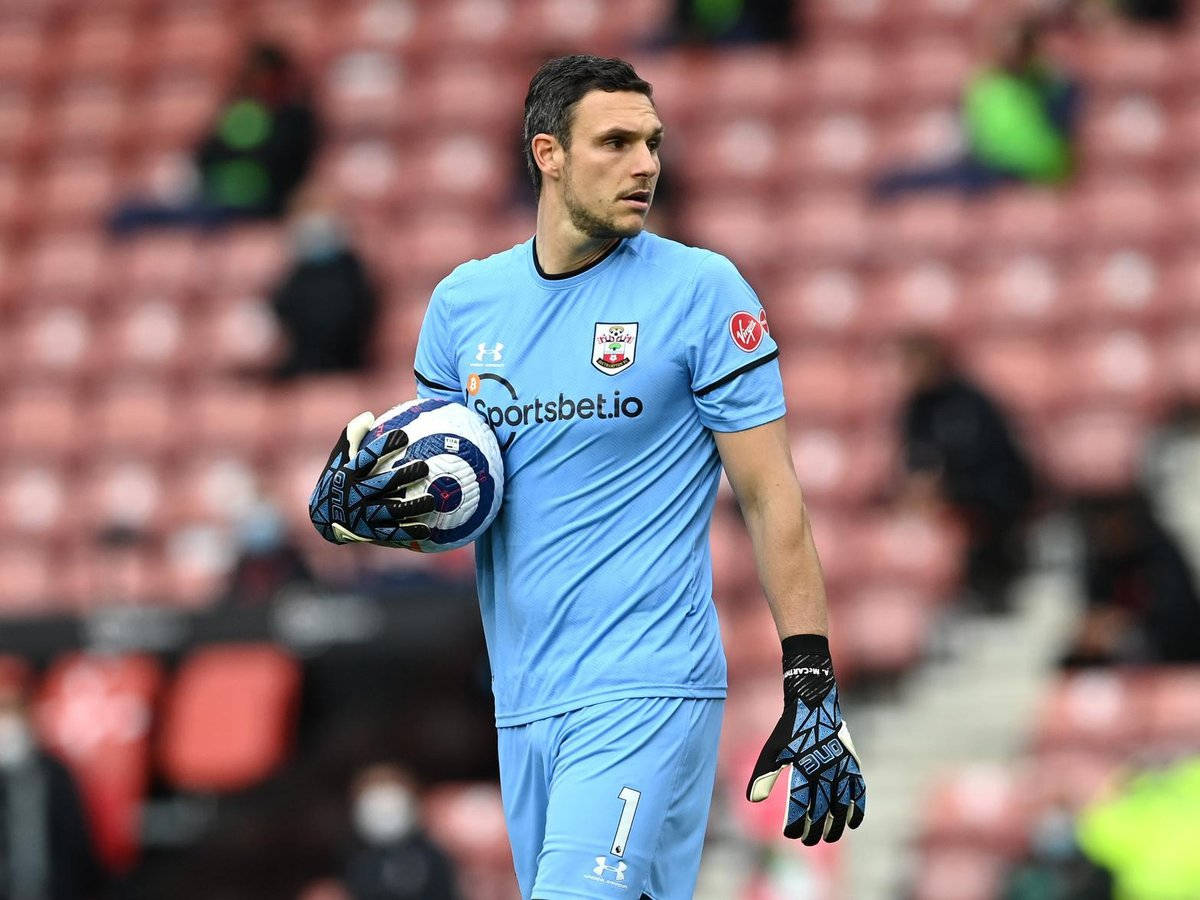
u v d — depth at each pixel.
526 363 13.66
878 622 40.31
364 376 50.19
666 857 13.60
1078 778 36.03
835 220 51.34
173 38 63.31
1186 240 48.28
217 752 37.44
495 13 60.72
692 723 13.50
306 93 55.94
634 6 60.00
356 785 36.84
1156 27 54.12
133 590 46.78
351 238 52.91
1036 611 40.47
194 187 56.47
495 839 36.22
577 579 13.48
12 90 63.06
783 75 55.75
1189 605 37.34
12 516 50.81
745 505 13.52
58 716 37.97
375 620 37.28
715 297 13.38
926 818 36.59
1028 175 49.84
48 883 36.09
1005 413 41.47
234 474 49.47
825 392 46.09
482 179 56.53
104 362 54.12
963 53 55.56
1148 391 45.44
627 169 13.22
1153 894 32.38
